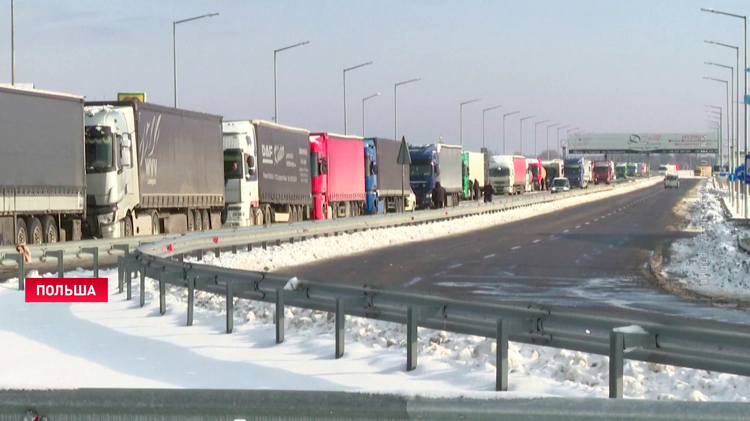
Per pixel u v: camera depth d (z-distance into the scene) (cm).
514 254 3397
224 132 4466
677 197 10762
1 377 1141
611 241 4091
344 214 5809
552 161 15725
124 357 1284
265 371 1172
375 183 6297
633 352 927
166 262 1739
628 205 8688
